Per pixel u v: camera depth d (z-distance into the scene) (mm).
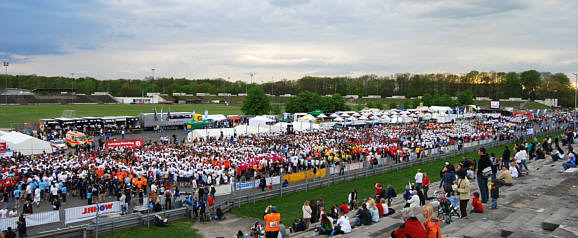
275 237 18844
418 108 132750
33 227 23891
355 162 48031
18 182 30266
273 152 46656
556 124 85688
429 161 51719
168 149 48031
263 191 34125
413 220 10578
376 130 76688
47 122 73625
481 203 18938
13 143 48469
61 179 31812
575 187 22375
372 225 18891
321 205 24562
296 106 127562
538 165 31453
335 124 86438
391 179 41531
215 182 34531
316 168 42156
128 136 75500
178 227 25359
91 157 41188
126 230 24531
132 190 30891
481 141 61188
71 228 22641
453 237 14453
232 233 24297
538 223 15586
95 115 116125
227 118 93688
